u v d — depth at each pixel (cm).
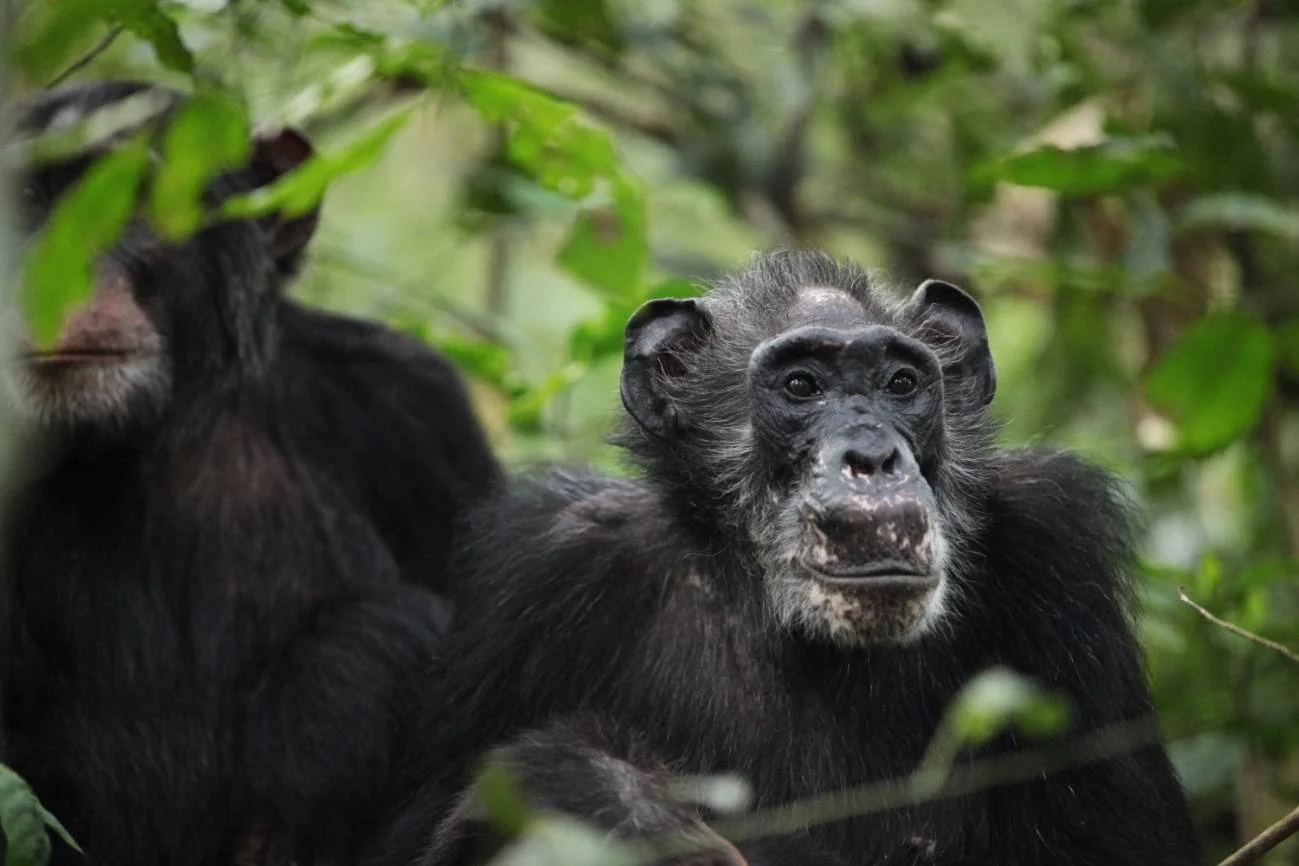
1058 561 1198
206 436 1413
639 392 1235
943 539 1113
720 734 1184
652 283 1648
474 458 1530
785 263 1287
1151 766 1187
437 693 1242
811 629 1112
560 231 2256
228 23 1235
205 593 1388
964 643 1191
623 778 1077
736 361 1230
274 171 1479
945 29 1780
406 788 1244
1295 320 1510
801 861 1098
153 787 1343
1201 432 1479
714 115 1920
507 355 1791
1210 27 1842
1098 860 1160
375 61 1262
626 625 1214
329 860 1334
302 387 1480
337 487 1462
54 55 859
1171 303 1808
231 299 1412
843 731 1183
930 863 1157
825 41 1869
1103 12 1720
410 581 1487
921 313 1257
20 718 1333
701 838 1034
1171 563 1727
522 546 1253
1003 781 1155
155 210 882
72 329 1309
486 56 1850
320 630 1379
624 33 1853
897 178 2062
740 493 1192
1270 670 1466
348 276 2152
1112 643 1194
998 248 1983
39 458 1335
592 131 1246
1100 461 1358
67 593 1350
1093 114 1748
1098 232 1855
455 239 2064
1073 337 1884
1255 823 1428
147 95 1345
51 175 1311
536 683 1207
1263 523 1755
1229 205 1498
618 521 1252
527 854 784
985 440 1226
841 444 1101
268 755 1343
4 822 953
